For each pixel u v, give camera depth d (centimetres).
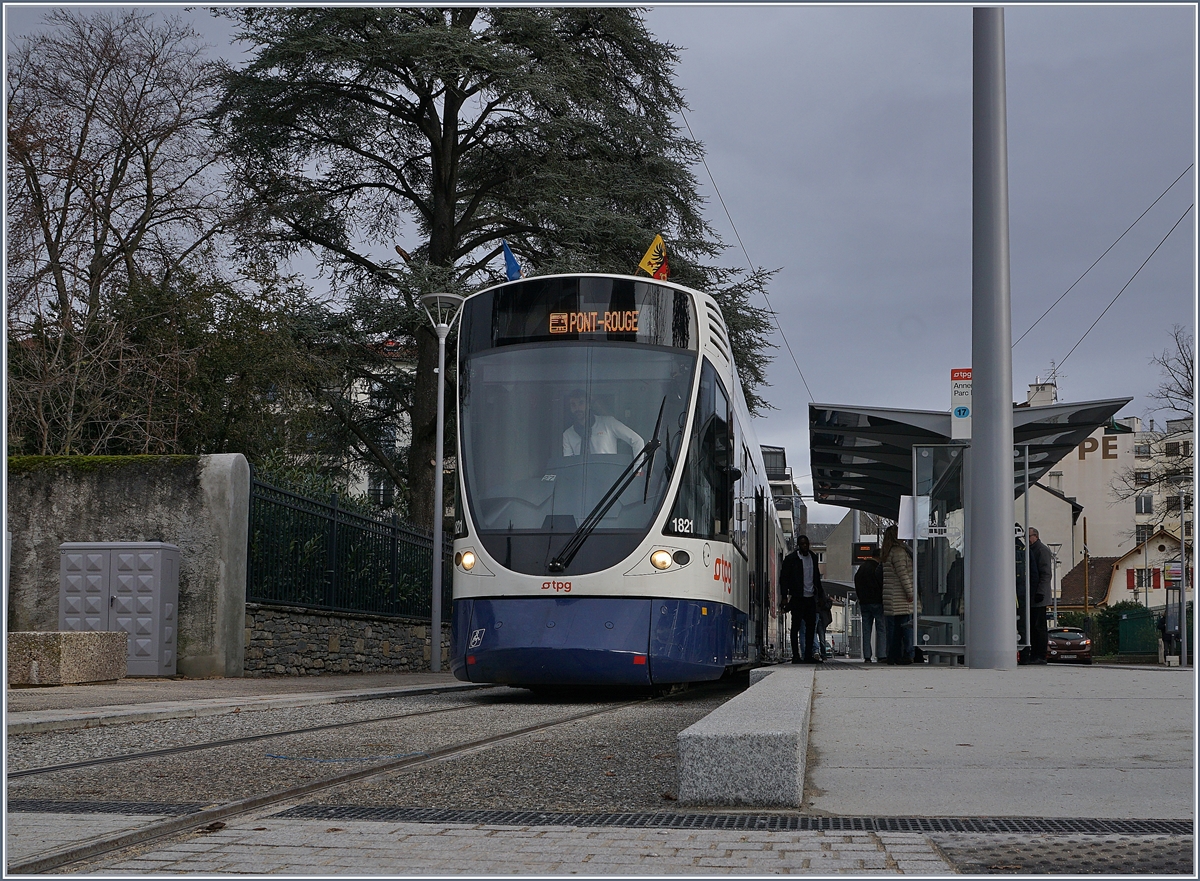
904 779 477
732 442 1270
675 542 1091
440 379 2119
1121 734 592
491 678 1074
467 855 362
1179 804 427
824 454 1778
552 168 2891
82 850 365
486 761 611
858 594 1805
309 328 2658
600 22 2919
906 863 342
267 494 1681
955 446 1425
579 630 1051
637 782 526
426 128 3012
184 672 1509
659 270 1914
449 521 2880
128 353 2134
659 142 2933
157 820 419
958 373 1395
